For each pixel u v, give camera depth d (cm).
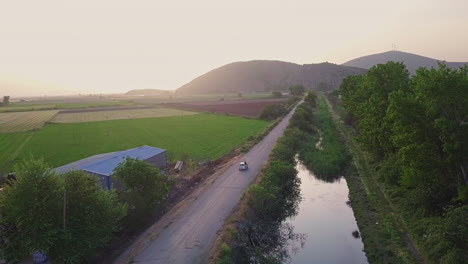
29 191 2356
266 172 4959
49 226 2336
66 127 11962
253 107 17962
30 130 11194
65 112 18488
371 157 6109
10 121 14225
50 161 6606
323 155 6575
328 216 4012
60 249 2405
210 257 2750
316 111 15300
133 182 3356
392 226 3394
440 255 2592
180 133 10025
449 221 2722
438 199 3319
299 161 6788
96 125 12444
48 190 2422
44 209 2364
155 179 3466
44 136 9862
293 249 3247
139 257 2836
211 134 9725
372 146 5519
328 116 13012
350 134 8962
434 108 3173
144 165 3434
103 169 4384
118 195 3444
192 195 4425
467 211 2736
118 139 9144
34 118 15350
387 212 3772
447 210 3036
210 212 3766
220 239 3014
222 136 9338
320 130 10212
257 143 7869
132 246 3053
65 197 2412
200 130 10575
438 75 3059
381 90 5284
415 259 2778
